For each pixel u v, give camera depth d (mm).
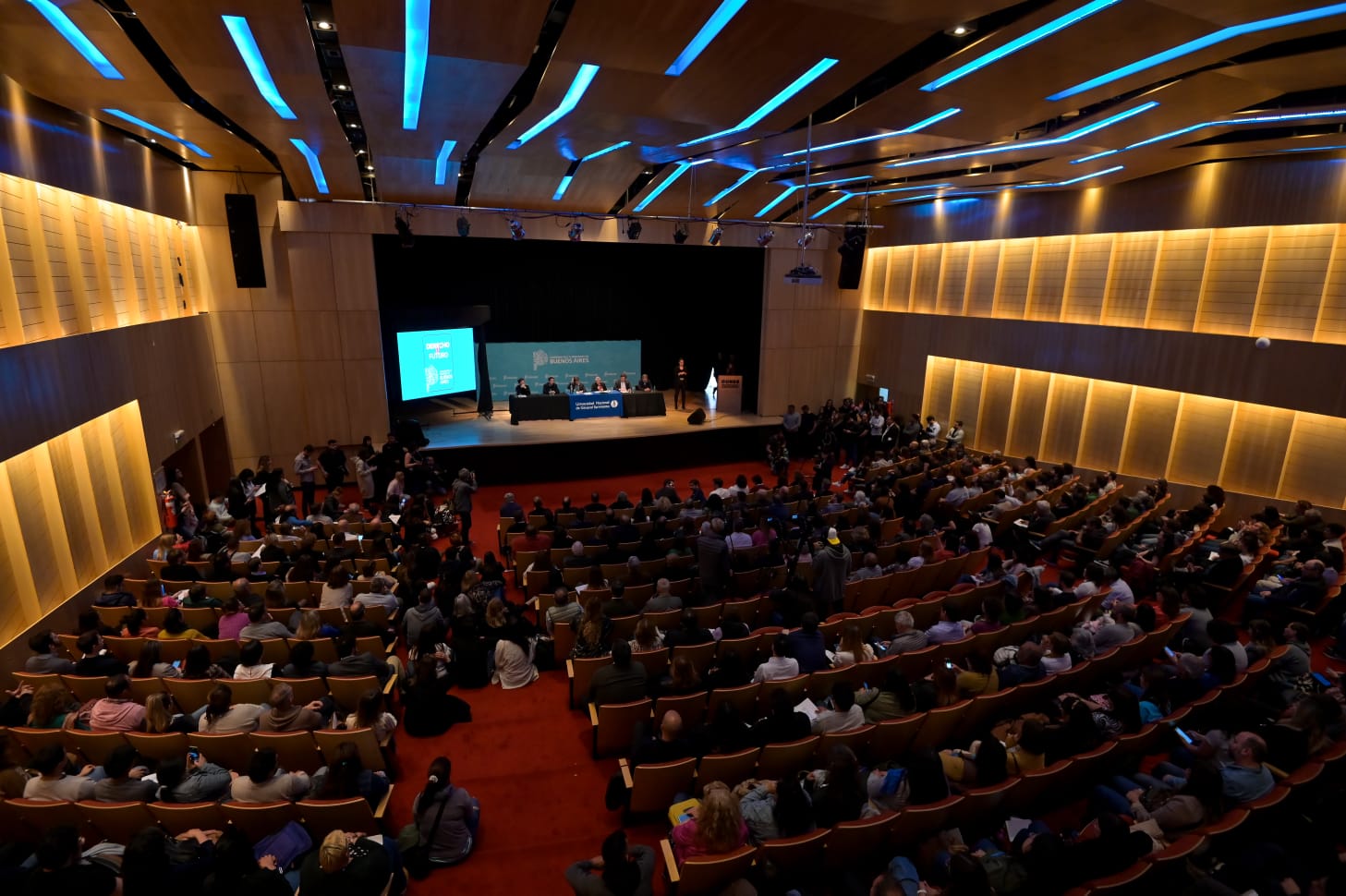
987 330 16422
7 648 6910
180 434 11617
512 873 4762
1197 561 8953
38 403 7191
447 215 15477
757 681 5988
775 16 5684
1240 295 12234
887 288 19312
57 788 4469
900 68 7219
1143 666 6582
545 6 5426
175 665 6492
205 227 13883
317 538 10133
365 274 15117
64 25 5844
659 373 22219
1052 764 5031
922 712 5523
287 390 15023
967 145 10672
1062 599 7430
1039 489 12250
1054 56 6414
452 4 5371
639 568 8281
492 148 11086
